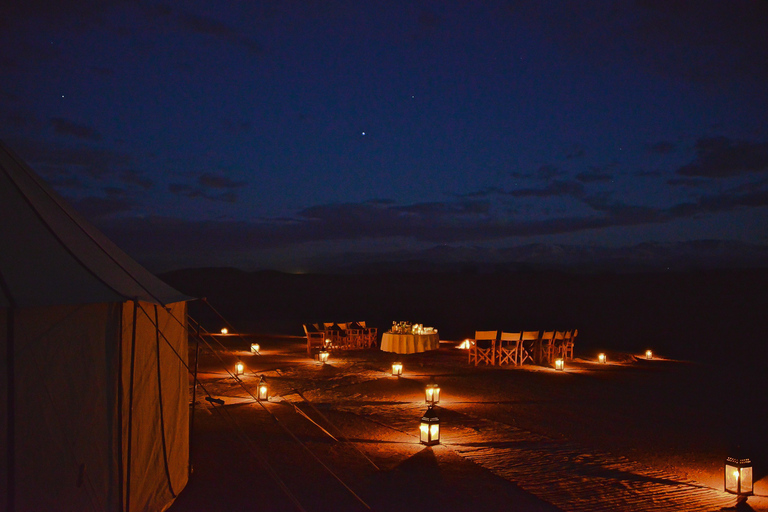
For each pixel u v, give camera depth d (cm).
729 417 1148
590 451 852
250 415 1030
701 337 3045
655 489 684
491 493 647
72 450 447
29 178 563
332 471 704
